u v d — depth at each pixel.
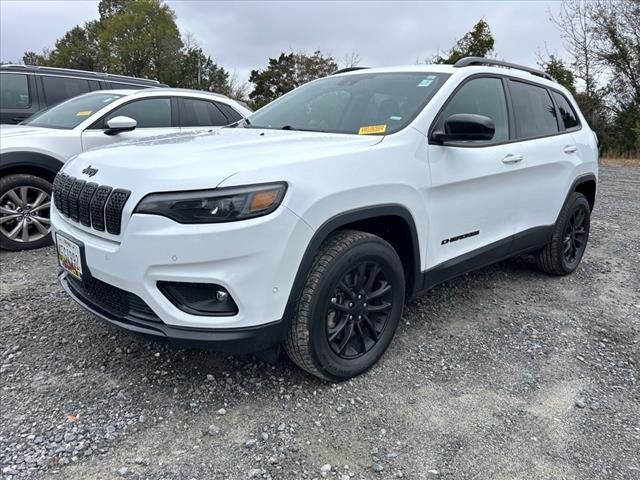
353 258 2.64
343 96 3.59
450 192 3.23
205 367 2.92
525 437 2.47
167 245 2.24
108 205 2.41
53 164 5.18
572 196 4.64
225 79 46.16
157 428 2.40
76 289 2.87
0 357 2.95
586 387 2.95
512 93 4.00
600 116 23.69
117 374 2.82
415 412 2.62
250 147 2.64
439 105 3.22
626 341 3.56
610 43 23.31
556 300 4.25
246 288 2.30
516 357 3.25
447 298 4.15
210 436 2.37
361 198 2.64
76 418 2.45
